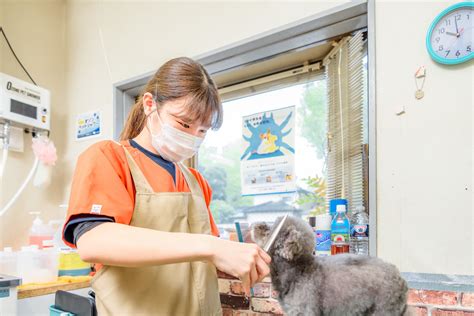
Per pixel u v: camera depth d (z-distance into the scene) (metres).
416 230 0.97
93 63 1.92
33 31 1.88
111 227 0.61
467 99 0.94
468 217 0.91
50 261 1.42
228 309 1.29
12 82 1.59
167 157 0.88
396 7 1.06
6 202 1.66
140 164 0.83
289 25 1.26
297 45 1.36
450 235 0.93
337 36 1.30
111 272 0.73
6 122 1.61
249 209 1.65
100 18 1.92
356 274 0.53
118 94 1.80
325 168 1.43
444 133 0.96
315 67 1.48
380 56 1.07
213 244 0.57
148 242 0.57
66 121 2.02
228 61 1.50
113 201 0.68
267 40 1.33
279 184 1.57
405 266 0.97
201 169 1.83
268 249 0.59
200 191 0.97
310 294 0.53
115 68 1.83
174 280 0.77
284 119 1.59
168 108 0.79
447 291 0.92
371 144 1.06
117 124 1.79
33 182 1.80
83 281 1.42
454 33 0.96
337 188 1.35
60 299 1.09
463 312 0.90
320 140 1.47
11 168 1.69
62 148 1.99
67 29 2.06
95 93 1.90
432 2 1.01
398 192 1.01
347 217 1.17
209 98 0.80
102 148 0.76
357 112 1.25
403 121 1.02
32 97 1.69
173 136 0.81
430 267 0.94
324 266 0.56
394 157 1.02
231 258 0.56
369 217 1.04
